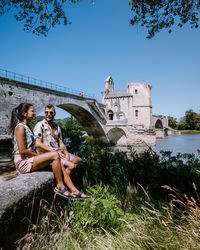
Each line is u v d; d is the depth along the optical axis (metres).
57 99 23.16
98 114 35.41
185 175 3.57
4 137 7.63
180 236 2.04
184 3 5.01
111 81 52.06
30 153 2.34
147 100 44.66
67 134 6.27
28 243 1.64
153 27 5.56
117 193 3.33
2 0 4.88
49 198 2.18
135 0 5.09
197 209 2.15
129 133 37.28
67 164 2.63
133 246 2.11
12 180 1.92
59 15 5.18
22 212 1.63
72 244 2.03
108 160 4.36
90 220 2.29
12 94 16.80
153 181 3.52
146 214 2.71
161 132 63.78
